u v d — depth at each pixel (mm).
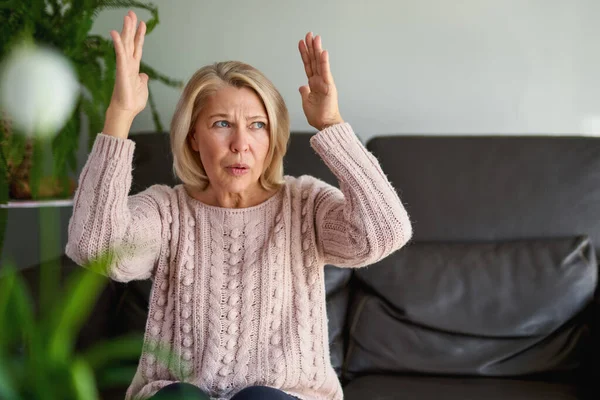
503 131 2266
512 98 2252
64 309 535
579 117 2238
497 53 2242
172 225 1291
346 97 2295
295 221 1303
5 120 1526
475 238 1877
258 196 1331
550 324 1723
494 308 1737
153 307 1276
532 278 1758
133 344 587
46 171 1708
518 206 1878
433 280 1779
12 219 2125
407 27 2256
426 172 1923
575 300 1734
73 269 1613
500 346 1720
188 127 1283
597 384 1619
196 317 1246
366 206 1164
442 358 1712
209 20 2303
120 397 1458
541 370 1693
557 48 2225
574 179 1885
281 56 2295
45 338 519
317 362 1256
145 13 2322
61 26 1812
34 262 2131
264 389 1056
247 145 1242
